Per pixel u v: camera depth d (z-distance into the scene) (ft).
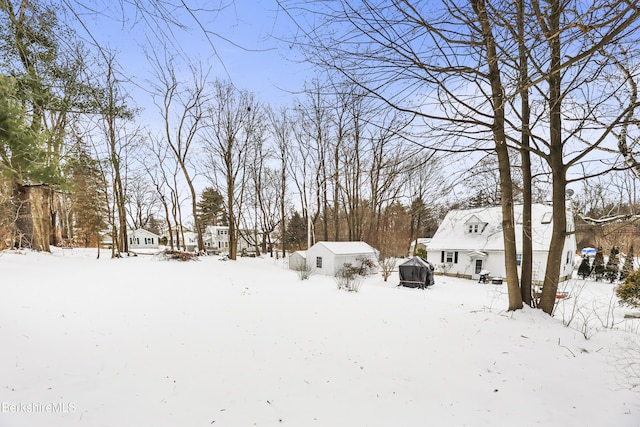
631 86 14.53
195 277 40.91
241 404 10.60
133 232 119.03
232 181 73.56
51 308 20.86
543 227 54.13
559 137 18.04
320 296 29.17
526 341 15.48
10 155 23.38
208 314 22.25
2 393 10.43
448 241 65.21
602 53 11.43
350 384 11.94
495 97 15.53
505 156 19.90
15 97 18.26
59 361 13.41
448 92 13.83
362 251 64.34
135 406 10.36
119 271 38.75
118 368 13.14
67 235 93.50
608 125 15.03
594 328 17.80
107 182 71.77
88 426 9.16
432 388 11.55
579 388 11.18
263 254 99.40
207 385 11.87
